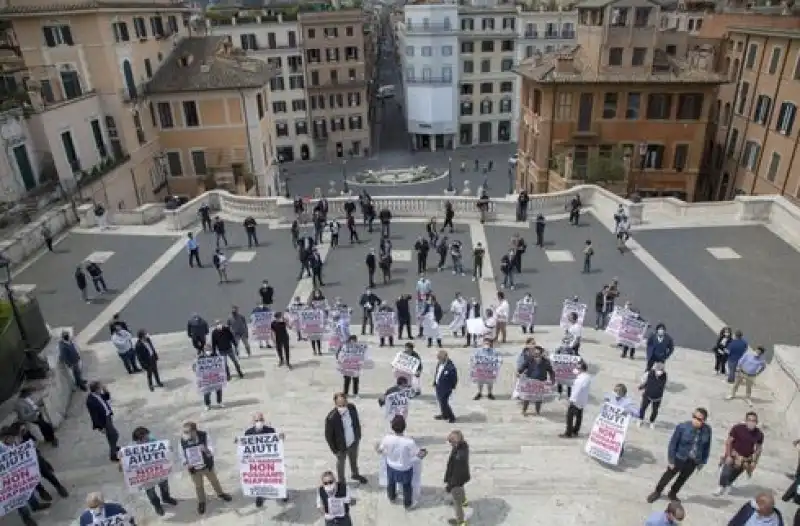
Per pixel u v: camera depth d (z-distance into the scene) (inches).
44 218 1439.5
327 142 3823.8
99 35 1861.5
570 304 934.4
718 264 1203.2
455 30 3737.7
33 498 523.2
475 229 1444.4
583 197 1574.8
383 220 1378.0
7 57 1942.7
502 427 628.4
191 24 2731.3
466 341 919.7
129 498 533.6
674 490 493.4
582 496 509.0
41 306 1098.1
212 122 2170.3
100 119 1932.8
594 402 692.7
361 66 3730.3
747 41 2053.4
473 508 491.8
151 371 748.0
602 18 1939.0
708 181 2377.0
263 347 911.7
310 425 639.8
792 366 700.0
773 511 397.7
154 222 1573.6
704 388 743.1
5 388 670.5
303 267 1186.0
